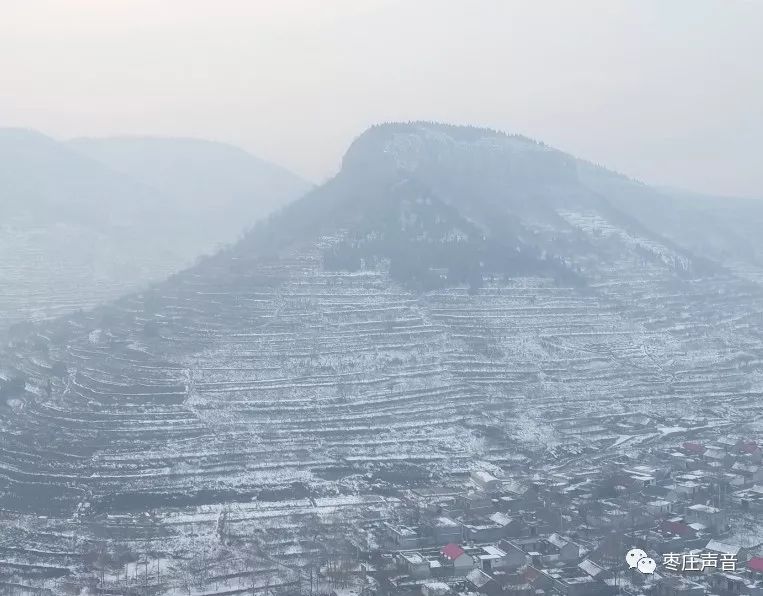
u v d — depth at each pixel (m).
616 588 139.38
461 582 142.12
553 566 149.38
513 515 169.38
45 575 147.12
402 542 156.75
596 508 172.88
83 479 182.38
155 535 160.50
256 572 145.38
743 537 162.75
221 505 176.88
